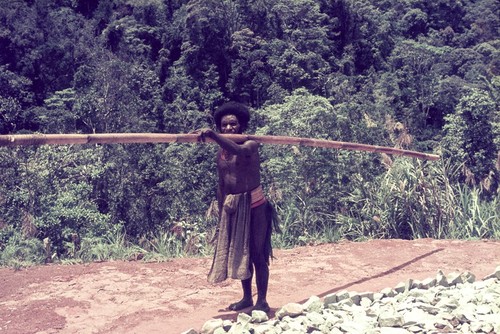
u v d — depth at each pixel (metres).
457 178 9.54
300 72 50.38
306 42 56.28
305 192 10.29
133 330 3.61
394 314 3.73
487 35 77.19
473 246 6.55
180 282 4.85
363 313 3.89
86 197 14.45
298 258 5.85
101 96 34.91
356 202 8.91
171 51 60.00
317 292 4.58
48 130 41.75
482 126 11.25
